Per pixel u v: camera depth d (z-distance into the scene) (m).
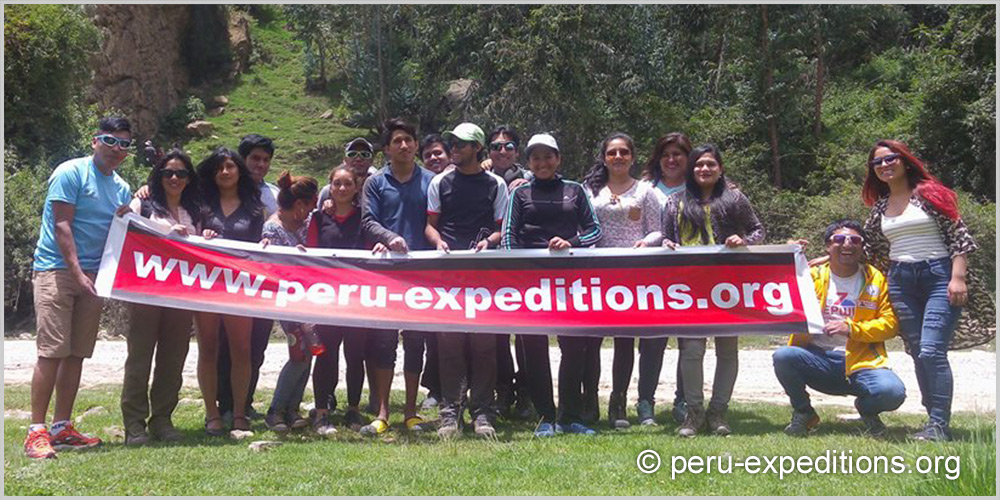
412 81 36.78
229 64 43.44
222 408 7.90
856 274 7.18
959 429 7.09
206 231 7.13
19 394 9.67
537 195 7.31
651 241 7.35
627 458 6.10
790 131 29.91
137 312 6.84
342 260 7.22
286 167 35.06
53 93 26.33
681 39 32.94
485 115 25.95
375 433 7.15
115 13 35.72
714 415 7.25
